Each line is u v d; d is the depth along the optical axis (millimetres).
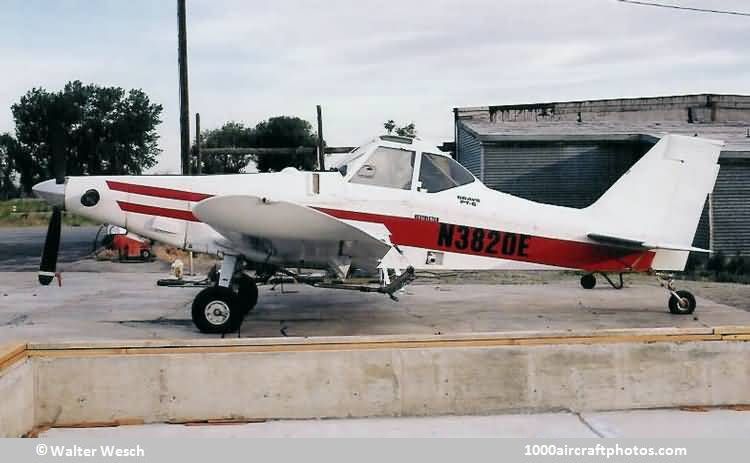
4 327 8484
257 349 5922
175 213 8539
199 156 17125
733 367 6297
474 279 14234
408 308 10219
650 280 13844
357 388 5969
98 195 8531
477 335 6102
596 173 17312
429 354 6020
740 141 16188
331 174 8781
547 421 5891
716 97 21547
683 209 9609
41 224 36500
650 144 16703
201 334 8117
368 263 8625
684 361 6250
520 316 9539
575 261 9430
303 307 10203
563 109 21578
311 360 5945
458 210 9016
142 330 8336
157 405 5824
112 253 18391
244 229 7734
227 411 5887
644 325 8836
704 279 14258
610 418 5969
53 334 8039
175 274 12414
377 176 8875
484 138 16953
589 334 6188
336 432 5602
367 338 6016
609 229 9445
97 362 5781
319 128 17656
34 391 5691
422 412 6008
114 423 5770
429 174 9023
